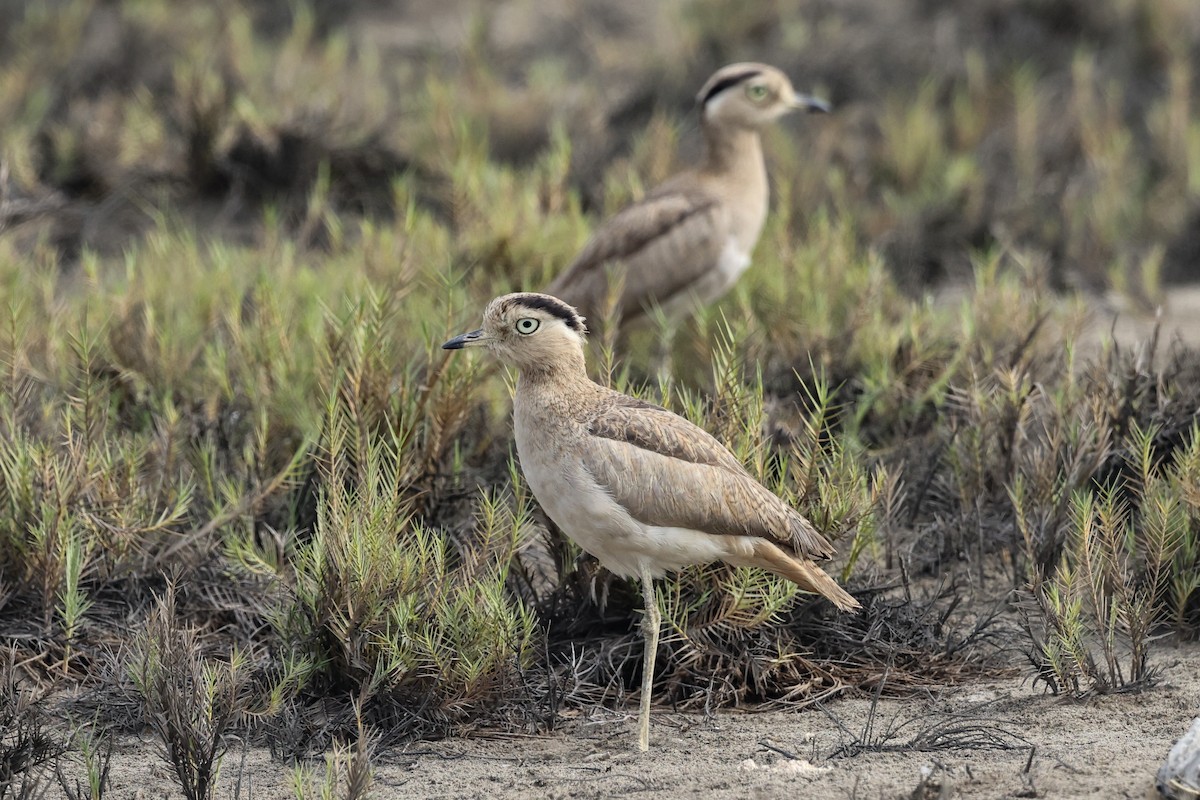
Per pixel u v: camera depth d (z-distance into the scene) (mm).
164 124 26953
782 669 12898
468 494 14320
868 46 31609
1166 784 9992
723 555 11836
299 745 11812
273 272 19234
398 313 16828
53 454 14047
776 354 18141
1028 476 14766
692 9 33125
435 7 35562
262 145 25391
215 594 13766
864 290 18266
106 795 11117
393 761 11617
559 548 13422
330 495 12922
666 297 18625
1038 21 32562
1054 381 17156
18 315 16516
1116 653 13141
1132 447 14648
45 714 12336
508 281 19938
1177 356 17719
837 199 24422
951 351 17906
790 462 14000
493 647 12086
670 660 12844
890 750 11297
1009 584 14523
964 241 24750
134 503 13961
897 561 14820
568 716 12438
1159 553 13008
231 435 15758
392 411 14141
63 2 32219
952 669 13023
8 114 26500
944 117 29234
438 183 24984
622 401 12047
